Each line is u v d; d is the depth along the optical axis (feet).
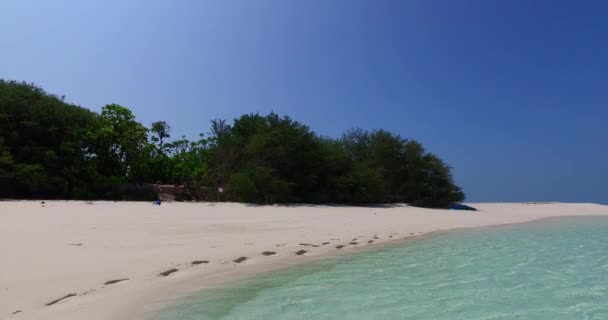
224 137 108.99
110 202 77.15
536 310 18.47
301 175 100.53
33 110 97.71
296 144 100.12
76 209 57.16
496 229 59.62
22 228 36.88
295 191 100.01
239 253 31.14
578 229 60.59
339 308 18.30
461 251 36.42
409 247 38.75
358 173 104.94
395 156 120.57
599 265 30.14
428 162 117.29
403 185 116.37
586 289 22.56
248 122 110.83
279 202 91.71
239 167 100.01
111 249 29.22
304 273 26.17
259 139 98.17
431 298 20.24
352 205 101.40
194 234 39.04
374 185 105.91
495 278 25.18
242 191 87.25
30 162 93.40
